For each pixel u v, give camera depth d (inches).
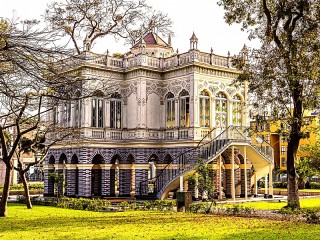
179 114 1487.5
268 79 1039.0
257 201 1391.5
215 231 729.6
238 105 1563.7
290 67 1008.2
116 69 1536.7
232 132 1396.4
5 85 492.4
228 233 706.2
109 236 680.4
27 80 533.0
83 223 853.8
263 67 1050.1
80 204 1190.3
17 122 938.1
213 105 1485.0
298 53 1015.0
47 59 479.8
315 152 1461.6
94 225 820.6
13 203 1405.0
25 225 831.7
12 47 442.9
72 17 1406.3
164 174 1402.6
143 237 666.8
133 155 1507.1
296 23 1047.6
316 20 1011.9
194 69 1437.0
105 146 1507.1
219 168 1395.2
